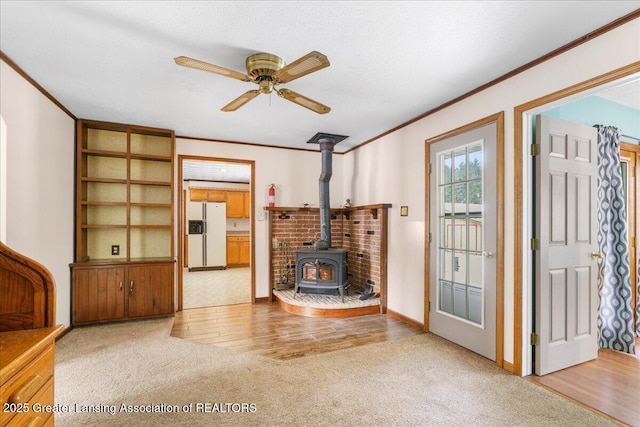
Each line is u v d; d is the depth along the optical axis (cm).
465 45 207
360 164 477
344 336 322
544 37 198
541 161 239
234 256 839
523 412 193
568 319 253
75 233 355
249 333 330
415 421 185
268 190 475
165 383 227
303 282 432
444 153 318
